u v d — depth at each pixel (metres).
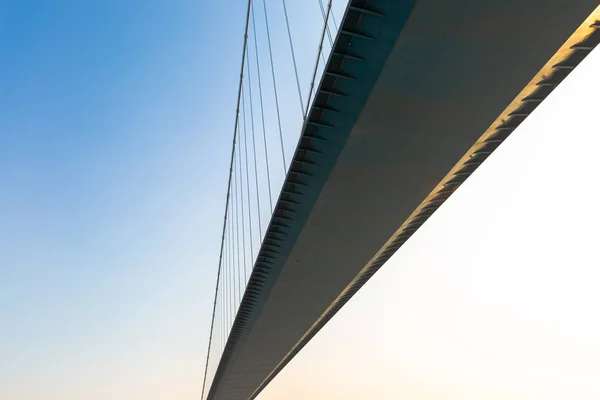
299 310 39.34
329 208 24.16
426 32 14.05
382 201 23.66
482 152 21.62
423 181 22.17
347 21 14.47
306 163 21.19
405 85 16.23
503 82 16.33
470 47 14.69
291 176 22.14
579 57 16.12
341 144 19.41
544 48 14.80
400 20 13.76
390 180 21.91
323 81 16.72
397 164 20.75
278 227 26.53
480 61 15.34
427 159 20.52
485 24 13.81
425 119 18.03
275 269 31.55
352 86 16.70
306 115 19.73
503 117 18.92
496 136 20.42
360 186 22.33
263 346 49.62
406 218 25.66
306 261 30.23
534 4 13.00
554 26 14.00
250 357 54.12
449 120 18.12
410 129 18.55
